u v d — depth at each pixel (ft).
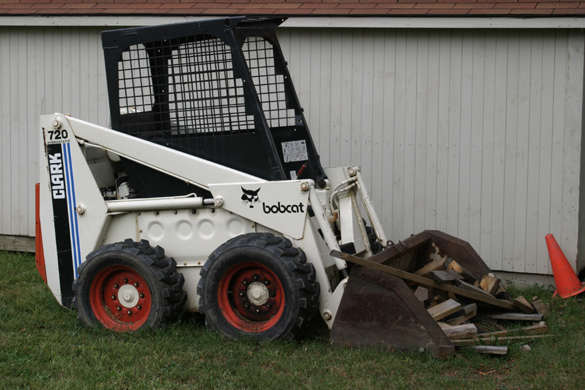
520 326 18.39
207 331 17.76
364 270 16.71
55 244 19.38
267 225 17.83
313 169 20.56
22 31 27.55
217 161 18.53
